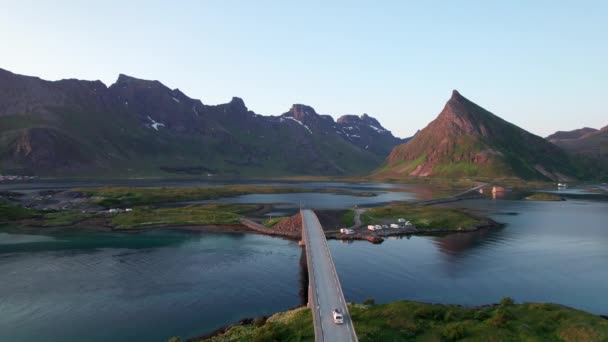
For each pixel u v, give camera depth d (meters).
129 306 67.62
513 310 57.53
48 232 131.88
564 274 87.31
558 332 47.81
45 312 64.88
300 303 69.50
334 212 166.25
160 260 97.25
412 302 60.66
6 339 55.41
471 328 49.56
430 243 118.62
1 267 89.88
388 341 45.75
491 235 131.38
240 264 94.12
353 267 91.94
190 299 71.12
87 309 66.19
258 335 49.56
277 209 199.00
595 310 67.50
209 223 149.12
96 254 102.75
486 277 84.75
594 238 126.50
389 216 163.25
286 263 95.19
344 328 47.41
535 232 137.00
